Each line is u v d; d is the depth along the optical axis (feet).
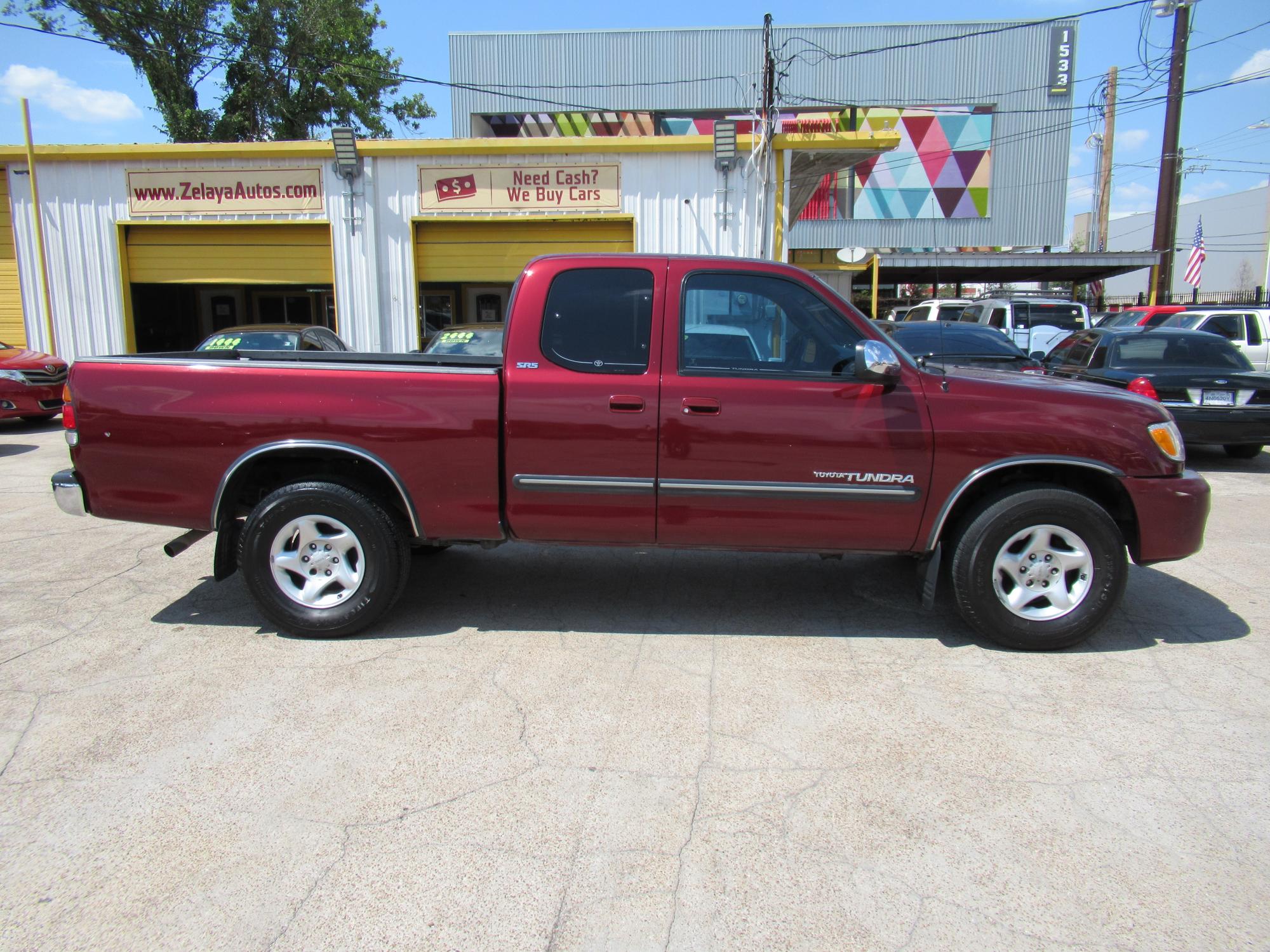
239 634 14.78
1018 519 13.56
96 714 11.80
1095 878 8.50
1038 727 11.55
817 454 13.58
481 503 14.10
